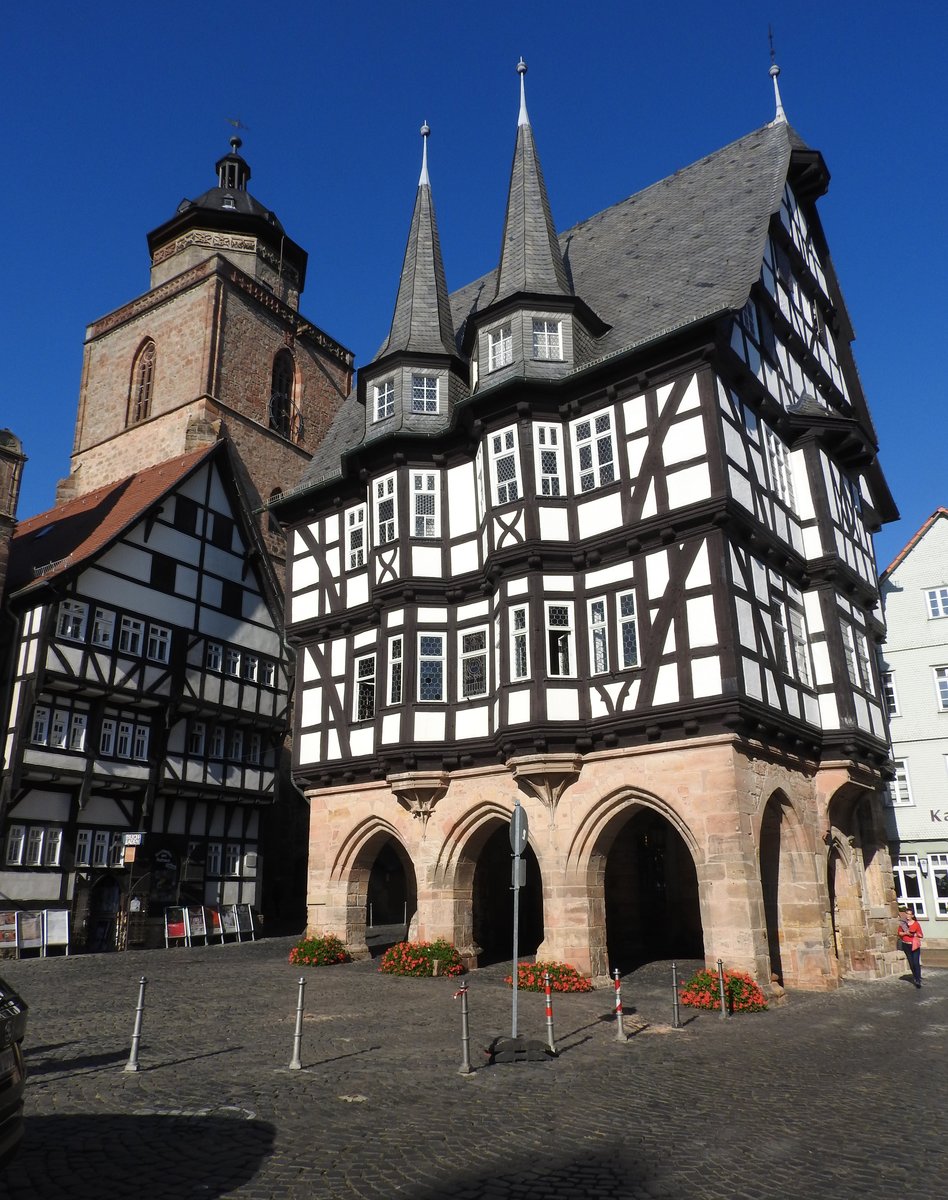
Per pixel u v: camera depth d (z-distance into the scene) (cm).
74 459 4344
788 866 1831
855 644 2167
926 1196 636
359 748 2186
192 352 4056
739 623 1684
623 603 1794
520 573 1878
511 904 2667
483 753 1959
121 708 2788
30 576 2864
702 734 1641
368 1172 658
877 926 2130
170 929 2747
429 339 2341
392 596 2122
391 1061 1027
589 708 1783
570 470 1927
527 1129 773
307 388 4597
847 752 1939
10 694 2578
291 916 3597
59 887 2561
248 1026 1255
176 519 3053
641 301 2122
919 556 2938
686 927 2400
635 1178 662
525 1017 1347
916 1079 980
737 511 1720
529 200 2192
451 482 2173
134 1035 983
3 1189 603
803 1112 845
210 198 4594
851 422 2164
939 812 2747
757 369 2022
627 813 1759
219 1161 672
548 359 2003
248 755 3181
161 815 2891
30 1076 929
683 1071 1012
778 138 2381
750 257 1959
